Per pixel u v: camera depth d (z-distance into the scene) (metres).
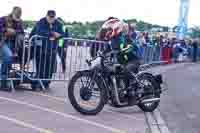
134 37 13.74
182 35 28.55
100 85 7.39
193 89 12.01
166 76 15.27
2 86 9.20
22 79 9.30
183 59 26.22
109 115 7.66
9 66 9.09
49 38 9.61
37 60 9.51
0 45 9.05
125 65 7.77
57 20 9.86
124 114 7.93
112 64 7.53
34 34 9.59
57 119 6.93
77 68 10.61
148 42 19.31
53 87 10.17
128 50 7.81
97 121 7.08
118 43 7.88
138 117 7.76
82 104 7.50
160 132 6.75
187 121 7.73
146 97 8.03
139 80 7.93
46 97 8.75
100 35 9.51
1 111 7.12
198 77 15.55
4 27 9.04
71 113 7.47
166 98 10.21
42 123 6.59
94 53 9.98
